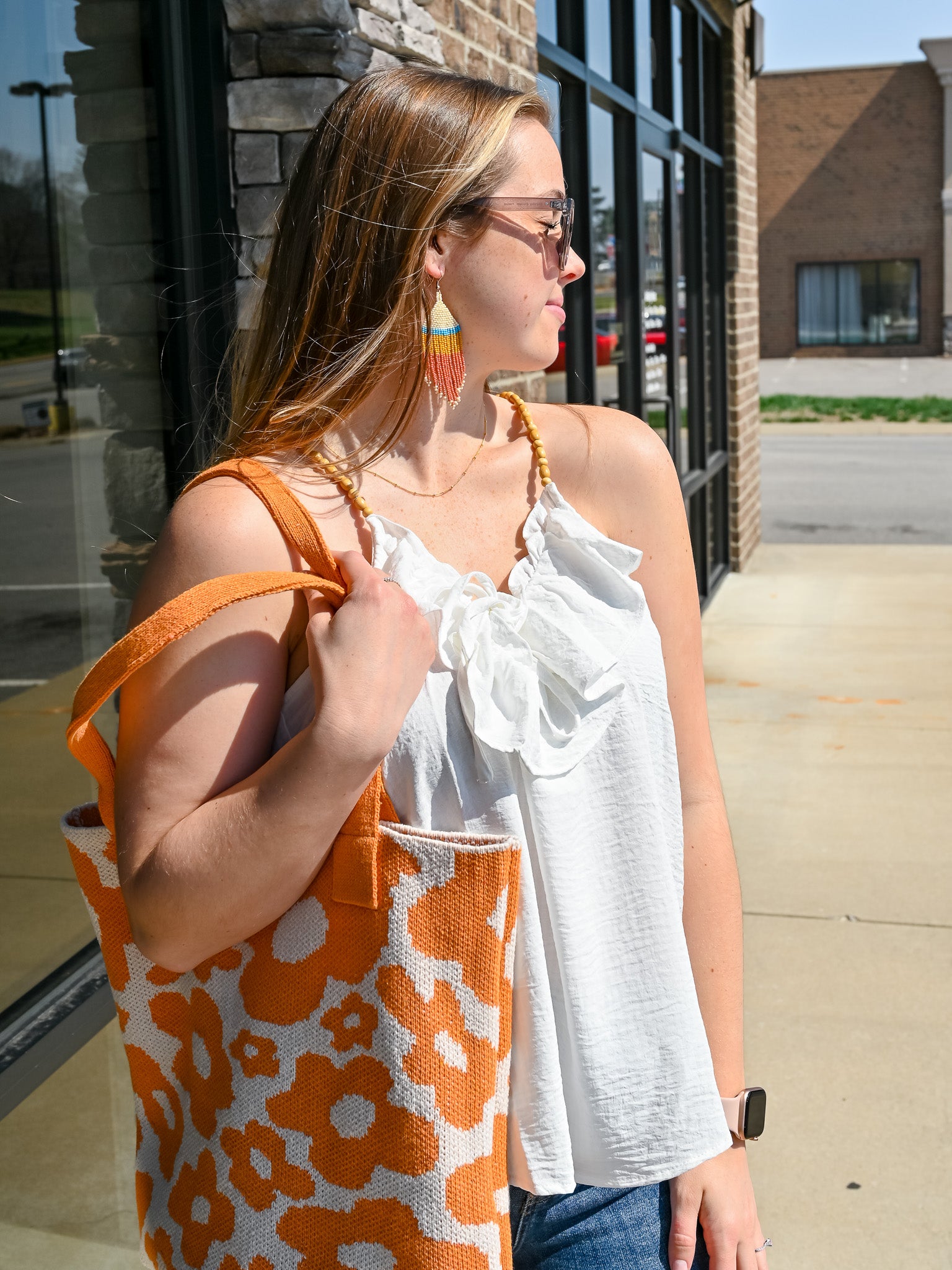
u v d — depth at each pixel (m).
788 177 29.62
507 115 1.08
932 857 3.99
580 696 1.08
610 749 1.09
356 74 2.58
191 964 0.96
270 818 0.90
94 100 2.30
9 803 2.08
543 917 1.06
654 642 1.15
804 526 10.77
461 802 1.03
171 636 0.88
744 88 8.62
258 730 0.98
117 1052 2.27
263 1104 0.97
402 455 1.14
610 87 5.31
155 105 2.45
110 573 2.37
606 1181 1.09
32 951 2.13
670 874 1.11
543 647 1.07
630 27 5.66
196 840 0.92
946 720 5.34
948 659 6.29
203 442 2.07
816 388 25.47
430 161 1.05
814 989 3.24
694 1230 1.16
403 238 1.06
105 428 2.35
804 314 30.25
